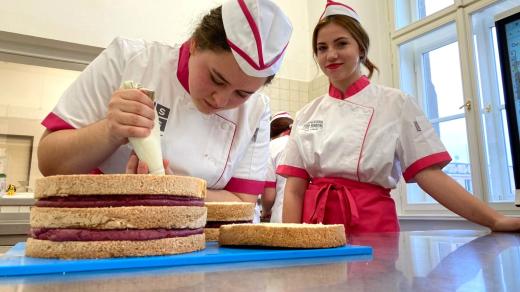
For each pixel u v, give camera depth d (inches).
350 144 46.5
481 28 80.9
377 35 100.1
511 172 75.9
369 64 54.3
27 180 86.7
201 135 39.4
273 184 80.0
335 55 47.4
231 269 17.0
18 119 87.5
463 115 84.6
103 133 29.2
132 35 102.1
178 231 20.9
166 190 20.8
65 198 20.0
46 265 16.2
